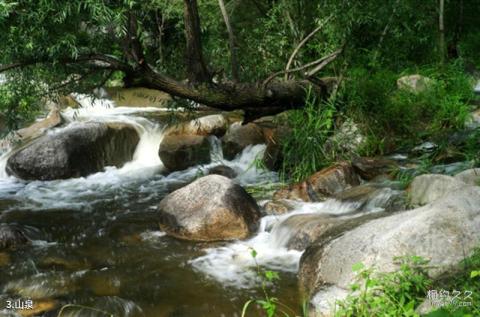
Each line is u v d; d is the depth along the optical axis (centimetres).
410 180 616
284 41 880
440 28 1220
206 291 473
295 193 668
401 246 395
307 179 680
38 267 529
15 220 672
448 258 380
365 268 393
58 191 802
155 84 645
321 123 769
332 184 667
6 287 485
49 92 638
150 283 491
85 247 582
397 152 782
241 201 605
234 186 617
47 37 542
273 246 558
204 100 677
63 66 604
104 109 1110
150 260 540
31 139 927
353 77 874
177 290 476
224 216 582
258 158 862
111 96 1167
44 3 520
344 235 450
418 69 1142
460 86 1038
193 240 585
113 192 795
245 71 885
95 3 509
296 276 491
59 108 1034
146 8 794
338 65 926
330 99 788
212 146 924
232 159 913
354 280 393
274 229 574
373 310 350
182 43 880
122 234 617
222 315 434
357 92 833
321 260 442
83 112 1074
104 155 911
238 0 1038
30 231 624
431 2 1015
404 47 1112
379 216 519
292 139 774
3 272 516
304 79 804
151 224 646
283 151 768
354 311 363
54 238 611
